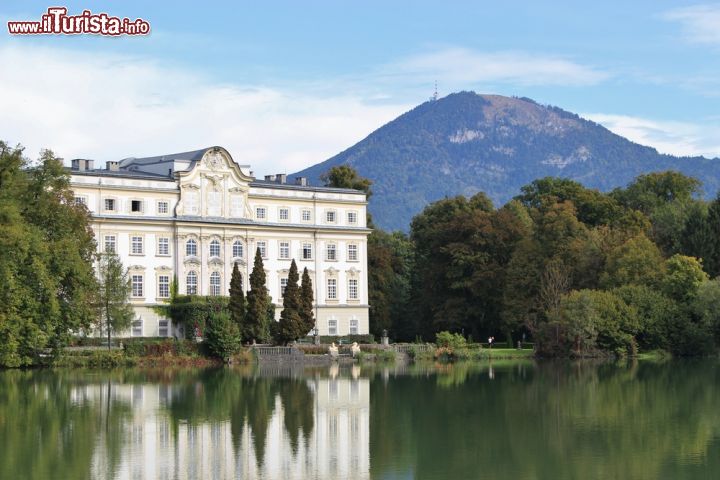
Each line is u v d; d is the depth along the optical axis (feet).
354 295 589.73
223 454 234.58
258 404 314.76
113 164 554.87
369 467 223.30
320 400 325.83
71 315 415.85
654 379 398.01
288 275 540.93
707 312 509.76
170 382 381.60
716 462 227.81
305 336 555.69
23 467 219.20
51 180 433.89
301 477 214.07
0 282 382.01
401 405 315.37
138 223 522.06
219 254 546.26
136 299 520.42
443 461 230.27
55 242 413.80
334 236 583.99
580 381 389.80
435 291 612.29
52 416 285.23
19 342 397.60
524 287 556.51
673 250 585.22
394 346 526.57
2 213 392.47
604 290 534.37
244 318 501.56
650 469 221.05
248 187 558.15
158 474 214.07
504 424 279.08
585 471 220.23
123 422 276.00
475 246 595.47
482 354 520.42
